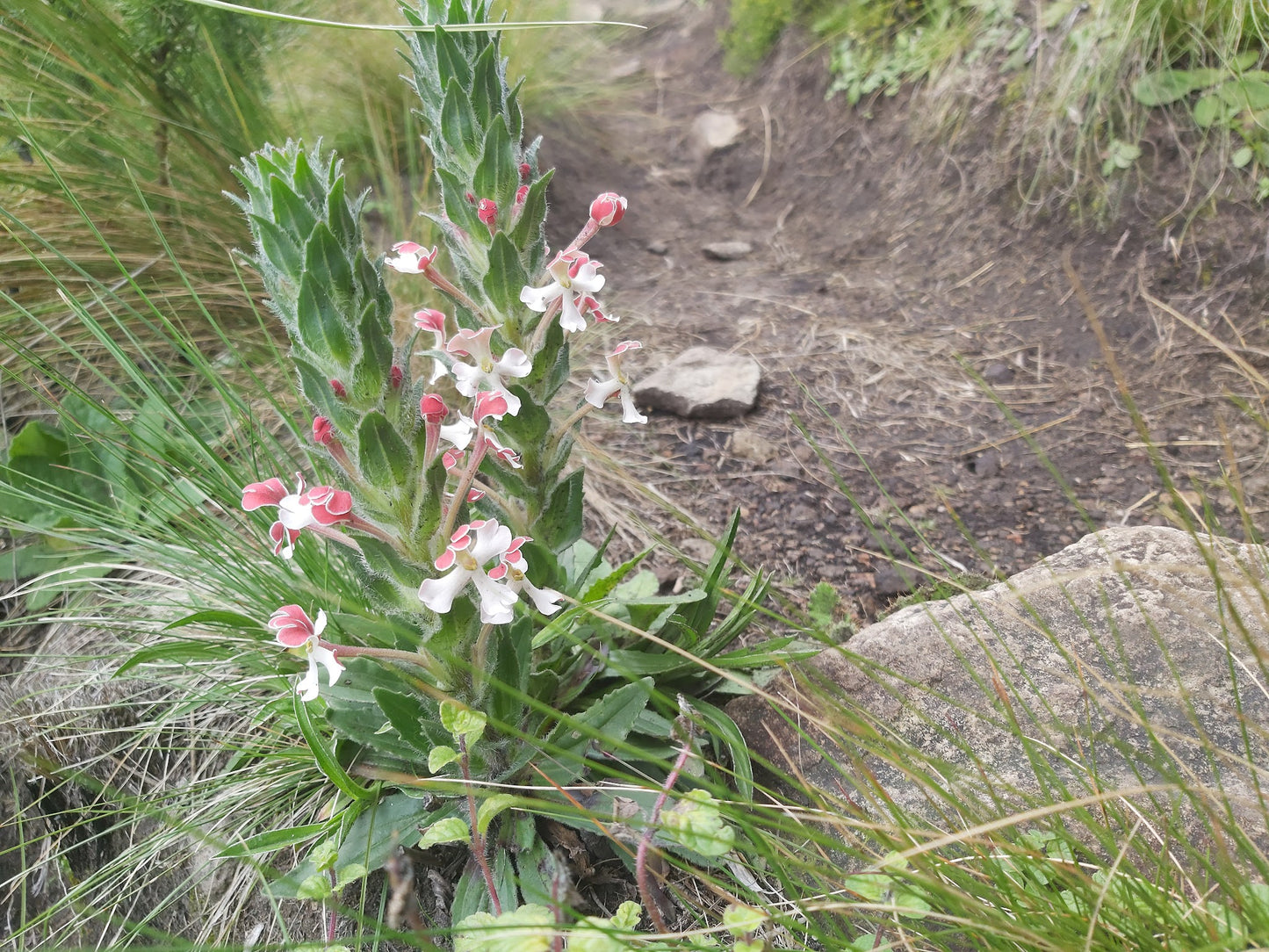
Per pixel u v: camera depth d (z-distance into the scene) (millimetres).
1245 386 3562
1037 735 2039
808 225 5438
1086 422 3576
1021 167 4691
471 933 1356
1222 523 3008
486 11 1862
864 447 3549
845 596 2865
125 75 3375
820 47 6148
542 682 2008
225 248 3527
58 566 2965
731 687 2234
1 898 2791
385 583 1673
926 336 4238
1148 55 4309
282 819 2219
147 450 2908
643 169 6219
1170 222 4172
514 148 1772
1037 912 1516
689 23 7977
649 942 1497
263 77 3920
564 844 1930
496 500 1972
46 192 3213
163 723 2418
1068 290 4254
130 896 2393
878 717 2170
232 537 2609
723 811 1546
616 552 2996
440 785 1836
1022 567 2936
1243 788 1844
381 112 4695
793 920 1545
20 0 3115
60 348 3217
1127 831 1738
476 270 1873
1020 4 5008
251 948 1477
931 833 1570
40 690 2623
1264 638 2121
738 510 2150
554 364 1910
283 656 2281
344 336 1480
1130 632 2215
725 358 3963
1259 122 3967
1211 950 1278
